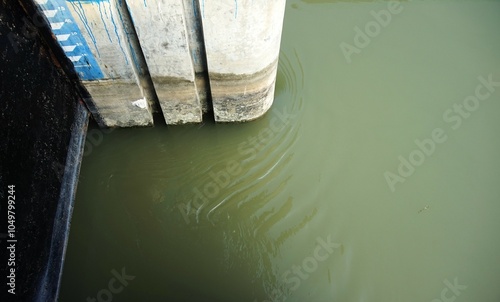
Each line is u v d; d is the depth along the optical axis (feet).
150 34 9.96
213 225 11.94
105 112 12.50
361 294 11.07
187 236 11.72
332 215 12.28
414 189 12.83
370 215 12.30
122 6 9.42
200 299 10.75
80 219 11.73
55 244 10.71
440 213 12.41
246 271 11.28
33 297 9.61
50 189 10.58
